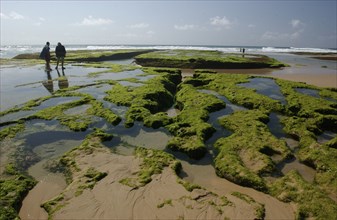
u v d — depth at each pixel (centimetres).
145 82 2278
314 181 964
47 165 1068
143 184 925
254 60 4928
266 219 783
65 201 852
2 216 785
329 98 1891
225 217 779
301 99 1759
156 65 4575
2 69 3547
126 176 974
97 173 980
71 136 1315
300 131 1308
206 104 1641
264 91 2031
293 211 812
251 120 1415
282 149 1143
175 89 2445
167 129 1384
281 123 1469
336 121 1422
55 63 4184
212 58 4684
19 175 986
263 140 1201
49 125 1434
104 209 818
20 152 1163
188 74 3494
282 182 922
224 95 1939
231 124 1383
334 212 772
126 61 5294
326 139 1314
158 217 787
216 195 873
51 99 1894
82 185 920
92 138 1259
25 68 3622
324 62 5697
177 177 964
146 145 1230
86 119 1488
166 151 1181
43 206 845
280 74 3578
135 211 810
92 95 1970
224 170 995
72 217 790
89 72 3092
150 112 1574
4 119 1527
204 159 1121
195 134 1255
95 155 1116
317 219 763
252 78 2480
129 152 1162
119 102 1741
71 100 1858
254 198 876
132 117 1491
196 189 898
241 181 945
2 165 1062
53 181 971
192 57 4784
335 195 874
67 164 1063
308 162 1073
